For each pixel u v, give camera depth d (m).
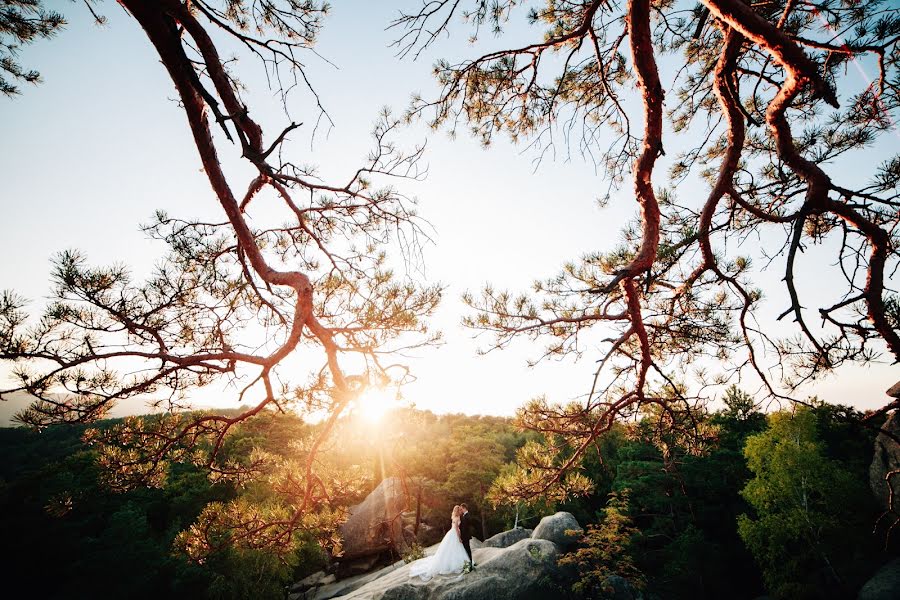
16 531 18.73
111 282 2.66
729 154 2.80
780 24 2.57
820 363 3.13
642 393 3.21
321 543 4.34
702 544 19.59
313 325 2.61
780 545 16.38
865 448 22.22
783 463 16.61
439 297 4.57
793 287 2.34
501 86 4.11
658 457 23.45
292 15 3.92
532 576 11.72
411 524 24.19
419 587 11.19
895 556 16.00
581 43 3.55
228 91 2.55
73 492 3.68
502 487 3.96
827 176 2.45
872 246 2.63
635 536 20.84
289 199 3.32
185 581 18.12
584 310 3.54
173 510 22.94
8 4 4.26
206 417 2.92
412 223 4.21
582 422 3.65
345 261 4.27
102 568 18.00
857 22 3.07
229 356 2.44
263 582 18.53
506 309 3.64
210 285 3.96
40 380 2.46
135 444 3.40
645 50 2.15
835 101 1.95
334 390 3.78
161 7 2.02
